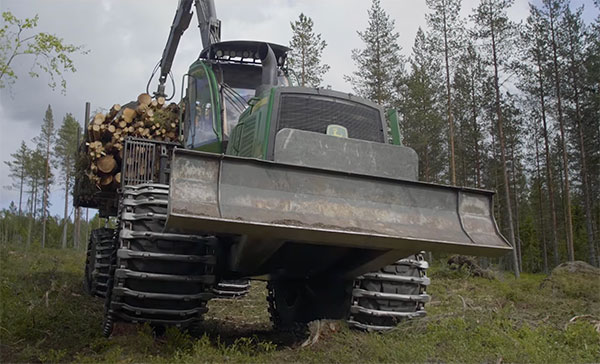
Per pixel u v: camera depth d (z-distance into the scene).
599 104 24.86
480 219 4.57
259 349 4.84
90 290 8.72
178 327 4.76
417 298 5.28
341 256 5.10
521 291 11.63
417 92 24.83
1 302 6.04
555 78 24.62
